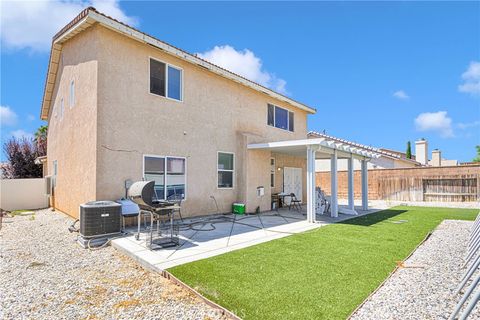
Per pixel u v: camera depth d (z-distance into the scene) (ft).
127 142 30.66
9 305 13.41
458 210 47.62
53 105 48.26
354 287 14.60
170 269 17.10
